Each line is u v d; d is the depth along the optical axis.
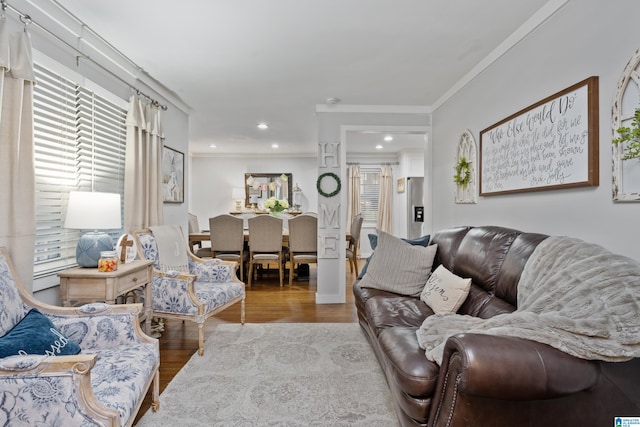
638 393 1.21
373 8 2.14
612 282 1.25
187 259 3.32
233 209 7.94
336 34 2.47
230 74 3.21
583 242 1.57
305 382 2.19
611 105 1.64
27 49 1.83
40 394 1.14
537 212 2.19
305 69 3.10
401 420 1.59
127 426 1.29
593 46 1.75
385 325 2.09
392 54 2.79
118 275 2.13
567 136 1.90
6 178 1.74
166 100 3.77
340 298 4.20
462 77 3.28
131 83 3.09
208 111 4.45
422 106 4.22
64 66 2.26
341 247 4.20
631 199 1.51
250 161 7.98
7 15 1.85
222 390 2.09
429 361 1.51
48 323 1.53
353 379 2.23
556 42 2.03
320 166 4.20
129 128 2.86
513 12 2.19
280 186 7.95
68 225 2.13
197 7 2.13
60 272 2.12
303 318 3.56
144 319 2.56
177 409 1.89
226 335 3.04
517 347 1.17
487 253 2.16
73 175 2.43
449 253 2.71
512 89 2.49
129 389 1.37
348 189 7.92
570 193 1.91
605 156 1.67
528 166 2.26
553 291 1.43
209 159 7.95
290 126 5.28
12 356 1.18
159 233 3.04
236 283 3.32
